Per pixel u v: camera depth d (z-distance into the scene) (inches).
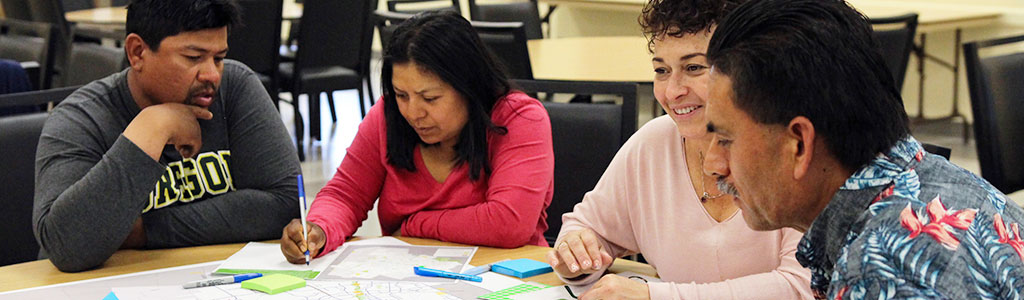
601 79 127.2
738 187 35.4
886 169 33.1
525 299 54.1
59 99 76.9
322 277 58.1
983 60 103.8
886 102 32.8
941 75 213.5
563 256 56.6
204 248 66.5
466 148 69.1
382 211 74.4
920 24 188.7
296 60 181.5
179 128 63.3
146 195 61.4
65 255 59.4
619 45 164.2
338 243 66.2
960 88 211.0
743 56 32.8
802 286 53.0
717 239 57.5
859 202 33.3
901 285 30.1
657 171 60.2
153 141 61.6
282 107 254.7
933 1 210.4
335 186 73.5
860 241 31.9
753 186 34.4
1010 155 104.6
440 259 63.0
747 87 32.7
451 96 66.2
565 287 56.8
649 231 60.6
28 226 76.0
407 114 66.8
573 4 250.8
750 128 33.2
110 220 59.8
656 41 54.9
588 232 60.1
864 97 32.2
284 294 54.1
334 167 183.6
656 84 56.8
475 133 68.9
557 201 83.6
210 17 63.1
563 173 83.2
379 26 139.2
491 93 69.5
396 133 70.5
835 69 31.9
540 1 258.1
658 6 53.9
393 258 63.1
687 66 53.6
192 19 62.5
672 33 53.2
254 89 74.0
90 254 59.6
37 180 64.4
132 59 65.1
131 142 60.9
